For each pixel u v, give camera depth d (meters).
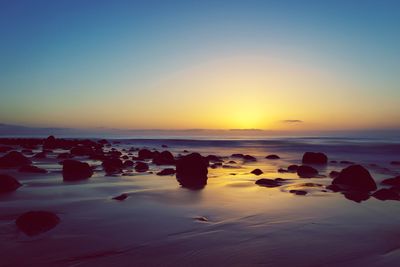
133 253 5.59
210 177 15.09
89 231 6.73
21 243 5.98
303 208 8.97
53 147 37.09
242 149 39.28
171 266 5.09
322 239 6.41
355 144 45.38
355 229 7.10
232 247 5.92
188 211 8.53
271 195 10.78
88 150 27.45
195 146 45.97
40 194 10.41
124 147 42.50
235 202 9.69
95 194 10.58
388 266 5.15
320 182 13.69
